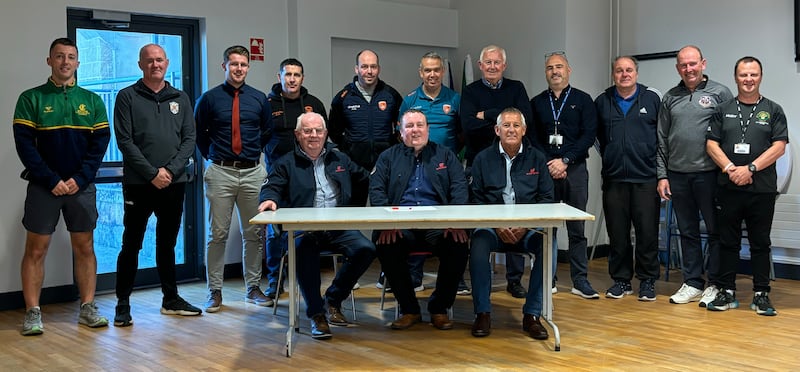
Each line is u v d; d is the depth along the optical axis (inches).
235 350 160.6
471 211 160.9
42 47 211.8
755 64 187.8
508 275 215.6
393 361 150.3
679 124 202.1
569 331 172.6
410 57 298.0
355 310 197.9
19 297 210.2
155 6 230.7
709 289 202.1
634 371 141.6
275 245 210.2
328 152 184.2
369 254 173.9
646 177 207.2
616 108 209.5
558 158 209.2
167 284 196.1
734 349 156.3
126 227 187.2
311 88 265.3
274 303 199.6
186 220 247.1
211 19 243.4
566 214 153.5
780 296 210.4
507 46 285.3
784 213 230.8
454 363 148.3
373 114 215.5
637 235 209.2
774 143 189.0
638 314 189.8
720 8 251.3
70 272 218.5
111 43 228.8
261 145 207.9
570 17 265.3
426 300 210.2
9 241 208.5
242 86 204.7
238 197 205.5
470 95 210.4
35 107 177.0
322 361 151.4
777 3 237.6
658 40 267.7
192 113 194.2
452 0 305.4
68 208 182.2
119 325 183.6
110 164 229.0
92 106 183.5
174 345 165.5
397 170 183.5
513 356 152.6
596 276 245.4
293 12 261.7
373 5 280.2
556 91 210.8
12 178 208.7
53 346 166.7
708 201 201.0
